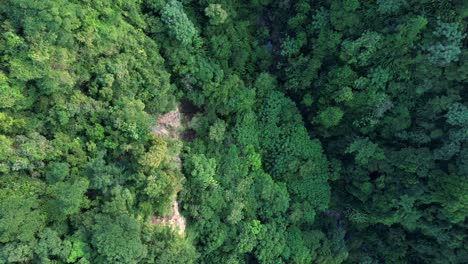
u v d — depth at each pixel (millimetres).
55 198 24312
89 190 26531
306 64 38344
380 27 34875
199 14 35062
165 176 28516
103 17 28109
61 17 25016
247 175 36438
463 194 34344
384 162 38094
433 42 33688
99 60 27625
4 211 22391
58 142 25578
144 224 27094
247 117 36625
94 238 24578
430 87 35438
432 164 36594
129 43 29359
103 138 27578
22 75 23656
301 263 36219
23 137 24375
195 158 31828
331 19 35688
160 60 31250
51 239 23406
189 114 35281
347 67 36281
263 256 34781
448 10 32688
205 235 32625
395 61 35188
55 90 25406
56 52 24891
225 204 33625
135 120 28062
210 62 34781
